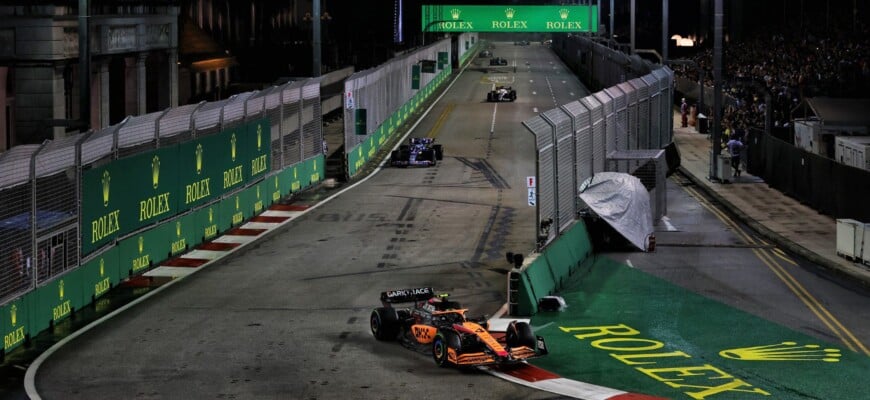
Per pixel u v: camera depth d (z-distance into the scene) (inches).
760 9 4990.2
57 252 1200.2
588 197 1609.3
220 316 1212.5
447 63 5472.4
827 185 1860.2
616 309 1259.8
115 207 1357.0
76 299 1235.9
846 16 3912.4
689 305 1279.5
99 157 1317.7
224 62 3651.6
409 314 1115.9
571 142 1574.8
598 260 1547.7
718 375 1005.8
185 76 3528.5
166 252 1512.1
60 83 2305.6
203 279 1400.1
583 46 5255.9
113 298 1302.9
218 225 1701.5
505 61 6417.3
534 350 1008.2
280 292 1326.3
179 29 3452.3
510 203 2005.4
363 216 1867.6
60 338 1130.0
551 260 1375.5
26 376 998.4
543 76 5477.4
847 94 2746.1
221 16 4301.2
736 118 2878.9
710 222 1861.5
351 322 1184.8
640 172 1867.6
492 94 4079.7
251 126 1856.5
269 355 1059.9
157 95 2913.4
